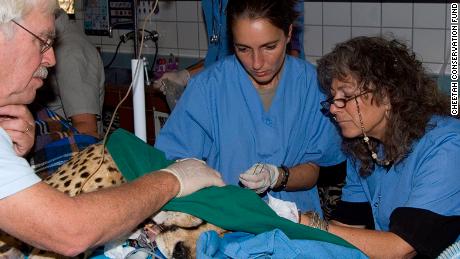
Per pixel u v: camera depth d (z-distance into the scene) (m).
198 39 4.33
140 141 1.68
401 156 1.73
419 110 1.71
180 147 2.04
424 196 1.65
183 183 1.44
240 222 1.42
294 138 2.05
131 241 1.49
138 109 1.93
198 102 2.02
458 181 1.66
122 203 1.32
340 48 1.72
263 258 1.36
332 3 3.68
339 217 2.07
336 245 1.40
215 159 2.07
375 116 1.71
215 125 2.04
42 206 1.24
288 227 1.41
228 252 1.34
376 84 1.66
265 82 1.97
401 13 3.46
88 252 1.49
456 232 1.64
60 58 2.62
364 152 1.88
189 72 2.92
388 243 1.60
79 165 1.56
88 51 2.71
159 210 1.45
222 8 2.88
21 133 1.56
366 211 2.03
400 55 1.71
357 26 3.63
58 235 1.25
